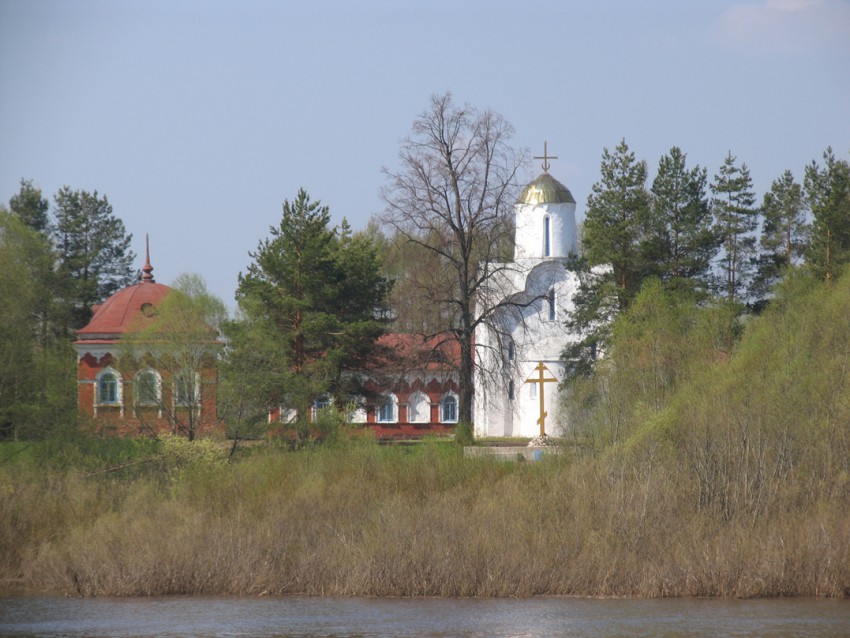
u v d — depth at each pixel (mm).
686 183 150250
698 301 143375
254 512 90812
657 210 149750
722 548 79938
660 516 84562
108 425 117000
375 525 86188
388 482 98875
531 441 147250
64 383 116125
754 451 93938
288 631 70750
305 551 83000
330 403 130375
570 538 83000
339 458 103312
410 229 139250
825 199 153000
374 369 156250
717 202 156500
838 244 150125
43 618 73750
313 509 90625
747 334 113125
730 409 98250
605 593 78312
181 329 124250
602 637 68750
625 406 106875
